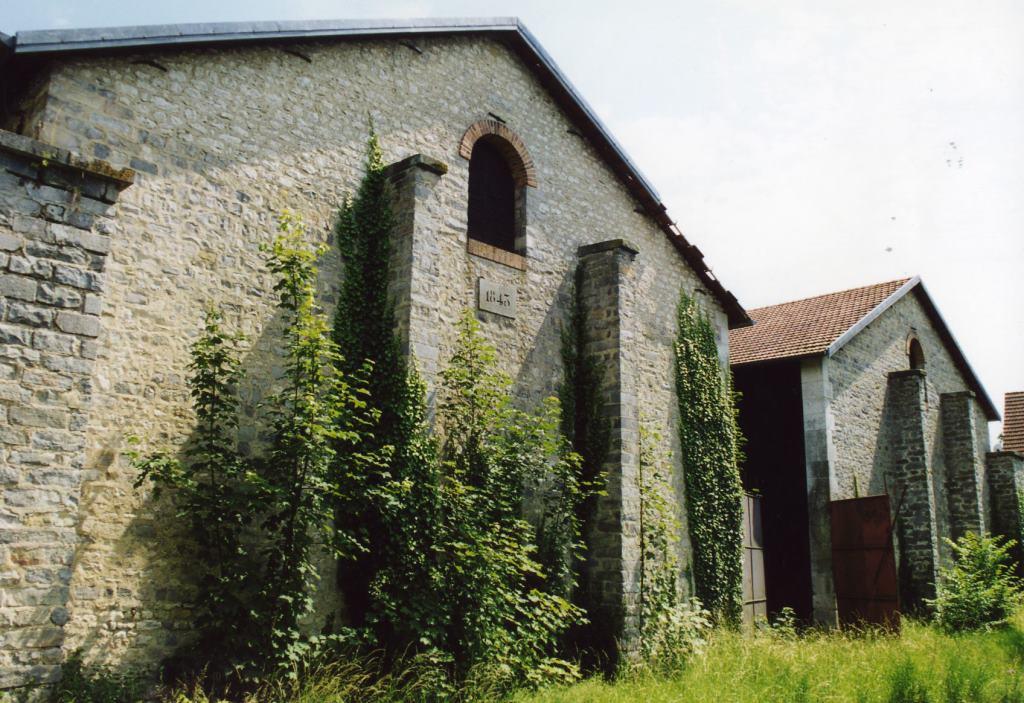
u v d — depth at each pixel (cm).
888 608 1370
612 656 1025
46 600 576
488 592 874
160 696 692
